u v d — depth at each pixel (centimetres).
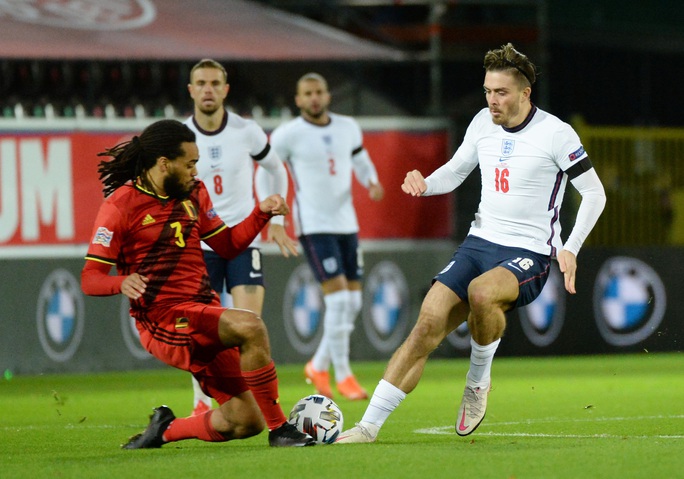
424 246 5588
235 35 5934
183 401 3831
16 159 5191
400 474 1842
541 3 6191
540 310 5819
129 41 5753
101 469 1977
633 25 7950
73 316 5250
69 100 5716
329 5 6381
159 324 2175
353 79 5909
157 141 2169
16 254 5188
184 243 2198
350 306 4003
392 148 5559
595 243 6062
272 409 2223
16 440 2642
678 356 6012
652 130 6194
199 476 1858
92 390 4394
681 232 6259
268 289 5412
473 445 2266
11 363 5166
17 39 5606
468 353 5853
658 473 1833
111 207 2162
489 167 2423
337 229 3956
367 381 4631
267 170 3291
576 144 2367
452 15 6116
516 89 2362
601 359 5797
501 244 2381
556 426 2834
